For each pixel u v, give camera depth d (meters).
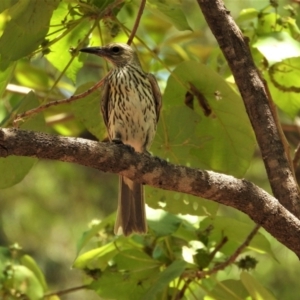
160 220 9.94
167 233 9.72
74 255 17.33
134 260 10.17
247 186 8.20
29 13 8.82
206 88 10.19
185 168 8.17
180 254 10.00
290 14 11.01
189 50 14.15
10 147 7.46
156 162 8.08
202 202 9.97
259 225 9.05
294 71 10.47
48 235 17.52
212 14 8.98
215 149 10.45
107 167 7.92
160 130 10.40
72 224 17.52
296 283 15.42
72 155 7.70
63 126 14.51
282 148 8.75
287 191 8.58
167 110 10.27
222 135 10.38
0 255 10.39
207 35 16.12
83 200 17.62
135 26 9.62
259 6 14.61
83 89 10.66
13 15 8.77
